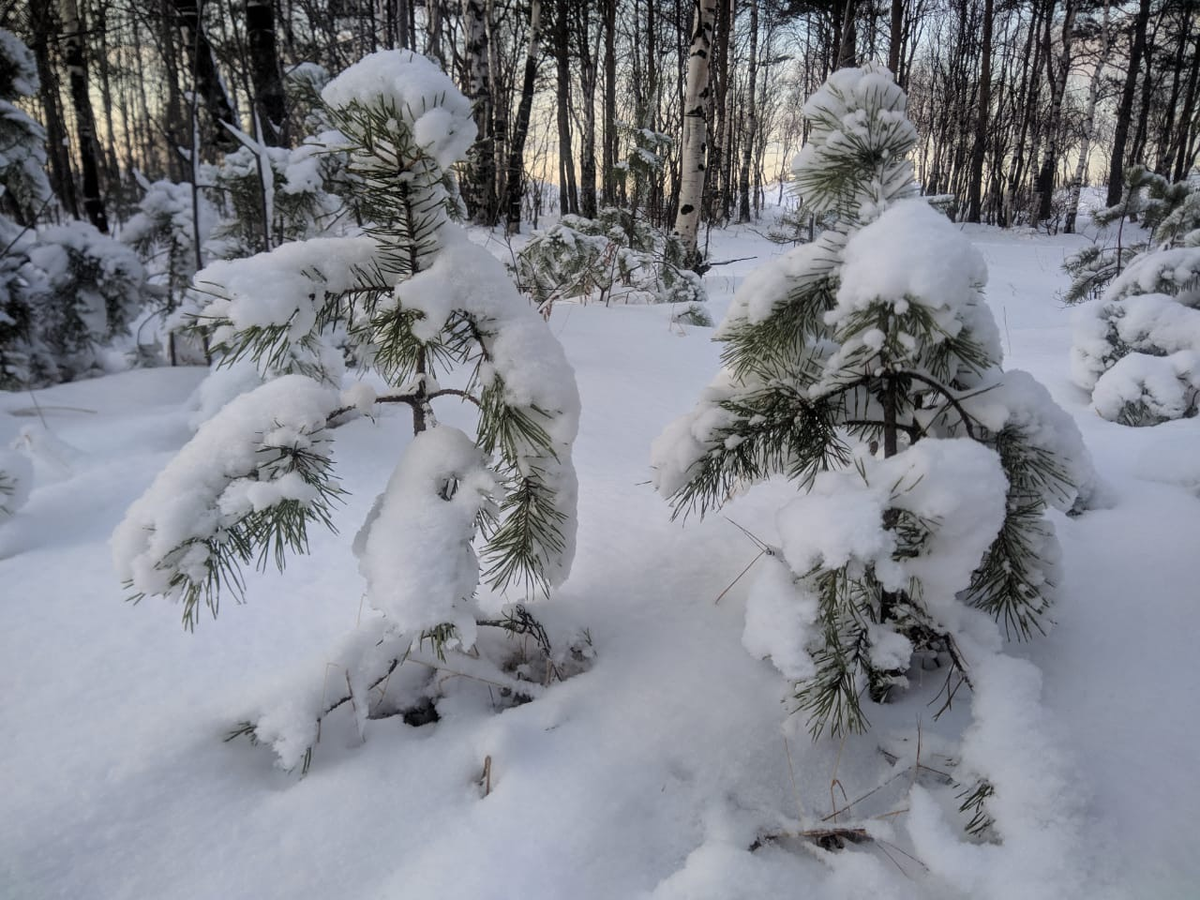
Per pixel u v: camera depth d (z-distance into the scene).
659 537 2.42
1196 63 24.14
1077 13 25.42
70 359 4.90
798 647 1.41
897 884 1.29
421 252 1.48
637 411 3.93
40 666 1.73
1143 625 1.88
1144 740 1.51
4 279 4.41
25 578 2.14
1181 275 4.39
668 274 7.77
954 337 1.35
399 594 1.34
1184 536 2.27
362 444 3.21
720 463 1.67
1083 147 25.55
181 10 4.43
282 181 4.34
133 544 1.33
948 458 1.39
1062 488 1.64
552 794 1.41
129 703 1.62
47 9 6.91
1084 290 7.04
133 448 3.23
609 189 11.50
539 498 1.58
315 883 1.24
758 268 1.64
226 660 1.78
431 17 11.51
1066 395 4.40
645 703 1.66
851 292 1.39
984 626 1.48
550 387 1.43
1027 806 1.26
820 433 1.60
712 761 1.53
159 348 5.13
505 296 1.47
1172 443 2.93
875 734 1.62
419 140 1.29
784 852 1.38
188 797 1.39
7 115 4.81
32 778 1.40
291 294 1.33
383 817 1.38
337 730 1.63
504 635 1.92
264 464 1.38
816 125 1.69
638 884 1.28
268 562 2.25
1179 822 1.31
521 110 13.22
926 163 33.25
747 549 2.33
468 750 1.55
